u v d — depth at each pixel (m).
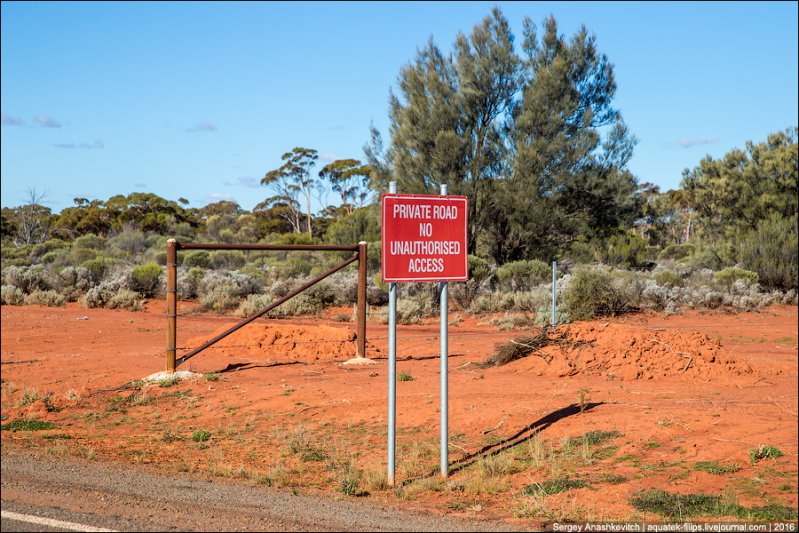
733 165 39.53
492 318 24.20
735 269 30.86
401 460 8.30
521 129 33.97
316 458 8.51
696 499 6.34
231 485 7.28
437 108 33.34
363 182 79.50
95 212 81.81
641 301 25.91
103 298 29.28
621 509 6.26
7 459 8.13
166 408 11.40
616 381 11.63
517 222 33.88
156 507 6.24
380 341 18.59
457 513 6.36
